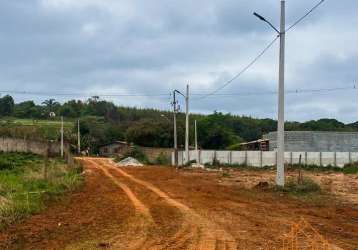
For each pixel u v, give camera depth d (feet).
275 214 59.16
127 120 531.91
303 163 229.04
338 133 261.65
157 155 323.78
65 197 80.18
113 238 42.55
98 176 144.87
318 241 41.29
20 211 58.80
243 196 82.23
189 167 205.16
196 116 428.15
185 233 45.09
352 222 53.57
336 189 96.89
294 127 386.11
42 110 504.02
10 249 38.01
